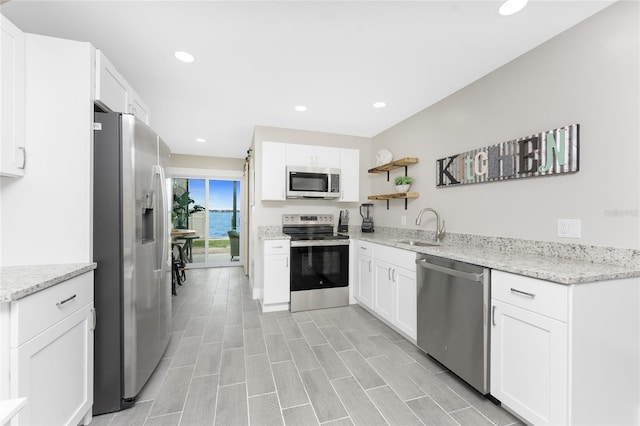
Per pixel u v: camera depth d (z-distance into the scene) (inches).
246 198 188.2
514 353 53.8
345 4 54.7
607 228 55.3
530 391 50.7
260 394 63.7
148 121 91.0
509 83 75.5
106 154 57.2
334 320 108.3
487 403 60.8
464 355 64.7
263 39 66.4
